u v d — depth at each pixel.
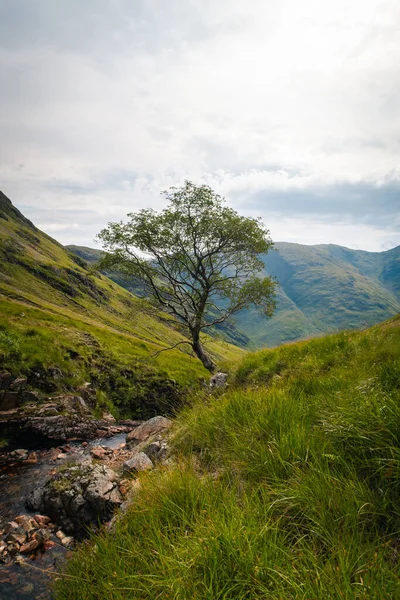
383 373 5.17
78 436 17.91
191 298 27.89
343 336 10.40
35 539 7.12
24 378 19.97
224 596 2.32
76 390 22.92
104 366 28.12
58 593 3.50
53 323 35.09
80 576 3.38
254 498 3.57
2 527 7.96
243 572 2.52
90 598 3.07
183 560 2.83
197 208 25.88
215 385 14.09
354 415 3.90
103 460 12.16
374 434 3.45
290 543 2.81
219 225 25.98
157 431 12.62
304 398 5.61
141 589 2.70
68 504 7.58
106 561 3.31
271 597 2.30
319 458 3.69
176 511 3.73
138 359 33.06
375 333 9.30
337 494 3.08
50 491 8.32
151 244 26.30
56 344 26.02
